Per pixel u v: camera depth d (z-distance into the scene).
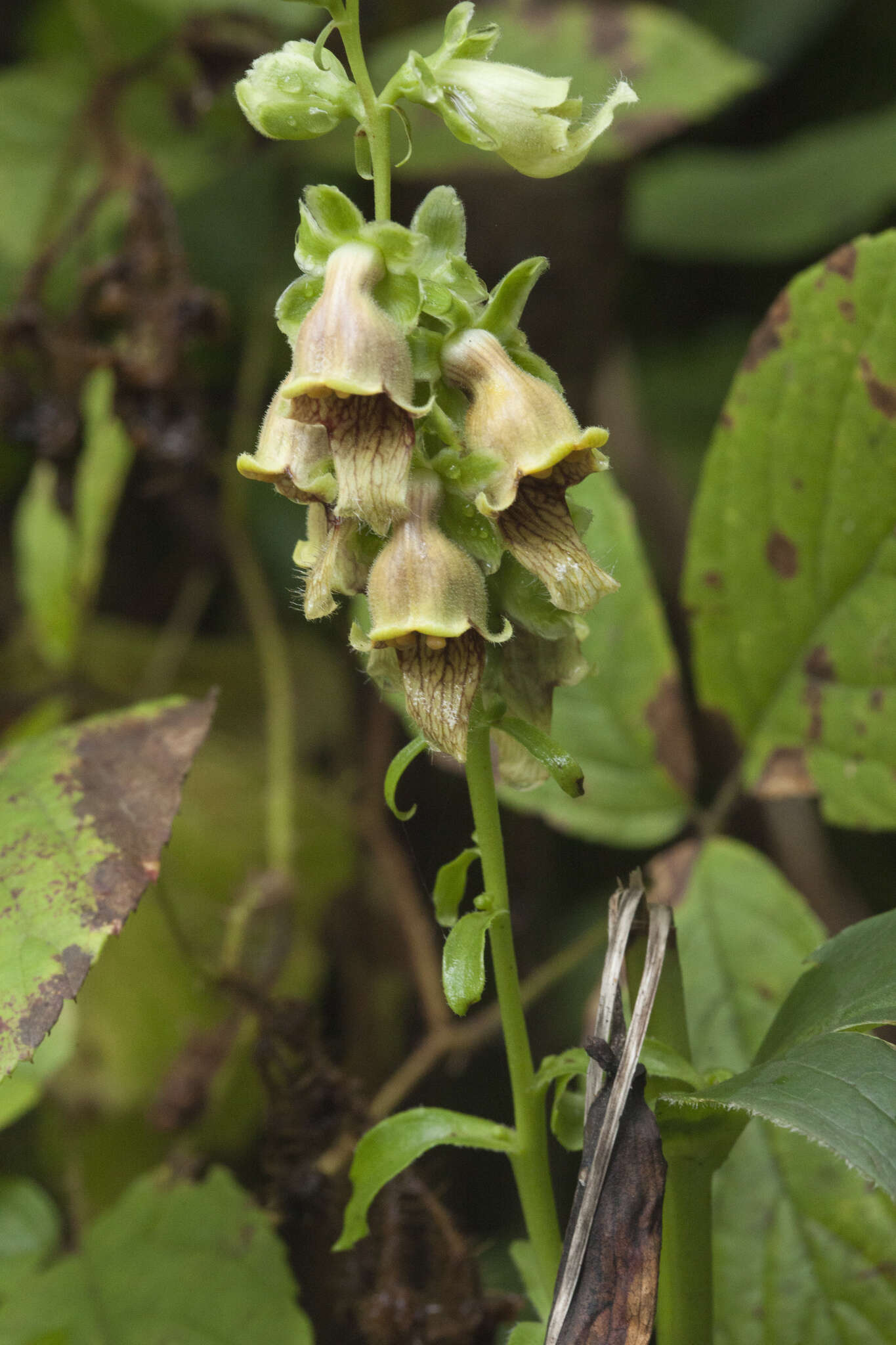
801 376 0.58
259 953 0.78
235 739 1.00
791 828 0.87
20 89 0.90
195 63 0.82
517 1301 0.59
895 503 0.57
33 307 0.77
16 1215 0.62
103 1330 0.59
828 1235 0.57
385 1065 0.84
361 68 0.51
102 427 0.81
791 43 1.11
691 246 1.08
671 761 0.60
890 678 0.58
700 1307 0.54
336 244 0.51
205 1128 0.74
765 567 0.59
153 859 0.56
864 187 1.01
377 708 0.84
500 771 0.54
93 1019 0.75
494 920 0.53
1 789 0.58
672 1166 0.53
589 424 0.90
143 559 1.13
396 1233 0.59
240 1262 0.60
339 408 0.51
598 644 0.60
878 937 0.53
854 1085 0.51
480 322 0.51
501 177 0.83
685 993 0.58
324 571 0.51
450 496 0.51
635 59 0.80
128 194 0.82
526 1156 0.53
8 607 1.08
